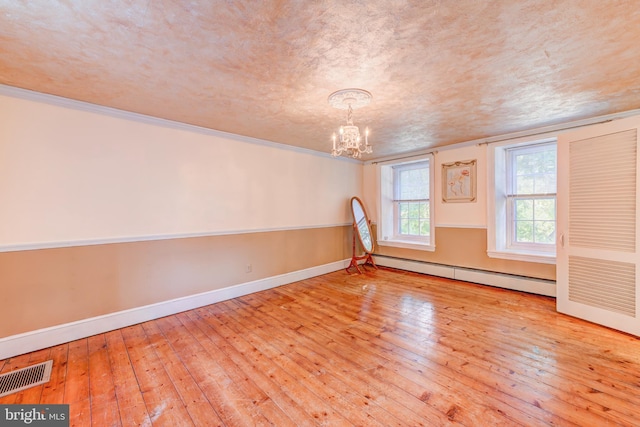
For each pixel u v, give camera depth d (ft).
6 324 7.11
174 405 5.41
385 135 11.85
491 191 12.47
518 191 12.32
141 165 9.21
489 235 12.61
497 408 5.22
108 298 8.63
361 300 11.14
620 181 7.98
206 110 8.65
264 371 6.49
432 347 7.44
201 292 10.68
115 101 7.92
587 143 8.69
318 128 10.64
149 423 4.96
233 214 11.59
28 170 7.35
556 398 5.45
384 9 4.26
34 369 6.57
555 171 11.30
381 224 17.07
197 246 10.57
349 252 17.03
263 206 12.63
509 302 10.62
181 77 6.45
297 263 14.08
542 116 9.51
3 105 7.00
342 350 7.38
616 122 8.02
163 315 9.69
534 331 8.24
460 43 5.21
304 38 4.99
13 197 7.18
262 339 8.02
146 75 6.34
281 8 4.21
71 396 5.66
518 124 10.43
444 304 10.53
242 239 11.93
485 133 11.66
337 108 8.45
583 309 8.89
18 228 7.24
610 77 6.66
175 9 4.20
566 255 9.29
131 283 9.06
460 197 13.58
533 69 6.25
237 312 10.05
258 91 7.25
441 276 14.26
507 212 12.62
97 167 8.39
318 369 6.55
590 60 5.88
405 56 5.65
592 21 4.61
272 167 12.96
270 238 12.92
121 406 5.38
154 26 4.60
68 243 7.94
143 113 8.93
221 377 6.27
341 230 16.53
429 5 4.18
